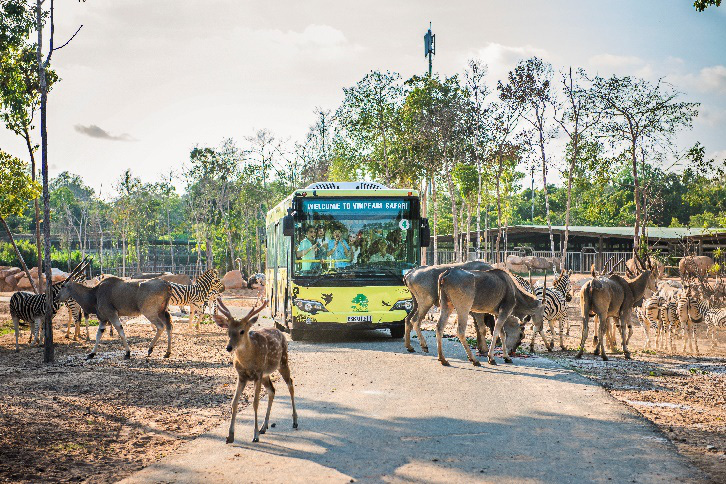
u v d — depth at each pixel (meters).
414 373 13.81
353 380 13.02
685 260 42.12
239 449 8.48
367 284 18.25
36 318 18.67
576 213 104.31
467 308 14.95
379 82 50.81
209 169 74.00
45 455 8.36
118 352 17.83
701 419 10.09
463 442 8.74
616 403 10.99
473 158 49.44
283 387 12.46
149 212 89.88
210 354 17.48
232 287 53.88
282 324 20.80
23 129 26.83
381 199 18.52
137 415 10.49
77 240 97.44
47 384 13.02
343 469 7.65
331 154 66.19
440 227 91.81
